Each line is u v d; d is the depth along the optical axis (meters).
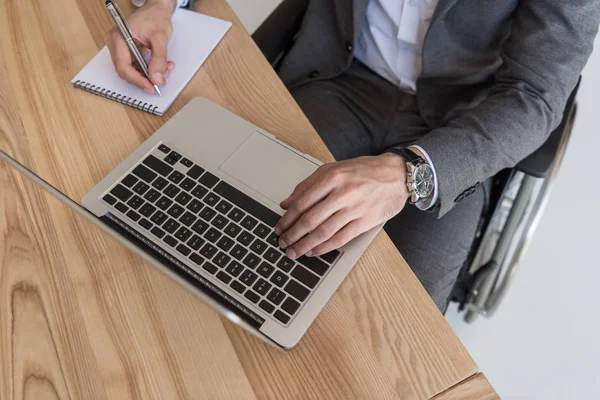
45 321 0.60
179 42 0.83
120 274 0.62
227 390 0.55
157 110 0.75
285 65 1.09
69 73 0.80
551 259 1.45
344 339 0.57
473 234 0.94
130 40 0.74
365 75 1.11
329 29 1.06
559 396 1.29
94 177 0.70
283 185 0.67
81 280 0.62
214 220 0.64
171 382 0.56
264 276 0.60
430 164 0.71
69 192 0.69
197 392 0.55
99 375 0.57
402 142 1.04
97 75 0.79
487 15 0.87
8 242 0.65
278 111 0.76
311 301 0.58
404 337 0.58
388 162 0.70
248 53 0.82
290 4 1.07
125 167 0.69
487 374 1.32
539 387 1.30
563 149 0.94
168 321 0.59
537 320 1.38
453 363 0.56
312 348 0.57
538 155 0.83
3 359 0.58
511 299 1.40
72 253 0.64
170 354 0.57
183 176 0.68
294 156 0.70
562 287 1.41
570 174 1.56
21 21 0.87
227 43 0.84
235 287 0.59
